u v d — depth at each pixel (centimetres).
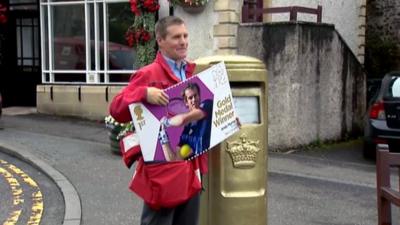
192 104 362
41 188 734
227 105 373
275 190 740
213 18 1096
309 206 667
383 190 386
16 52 1441
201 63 402
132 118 355
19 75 1443
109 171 803
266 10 1053
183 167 363
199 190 375
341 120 1126
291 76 986
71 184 730
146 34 1148
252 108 420
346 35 1416
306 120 1030
